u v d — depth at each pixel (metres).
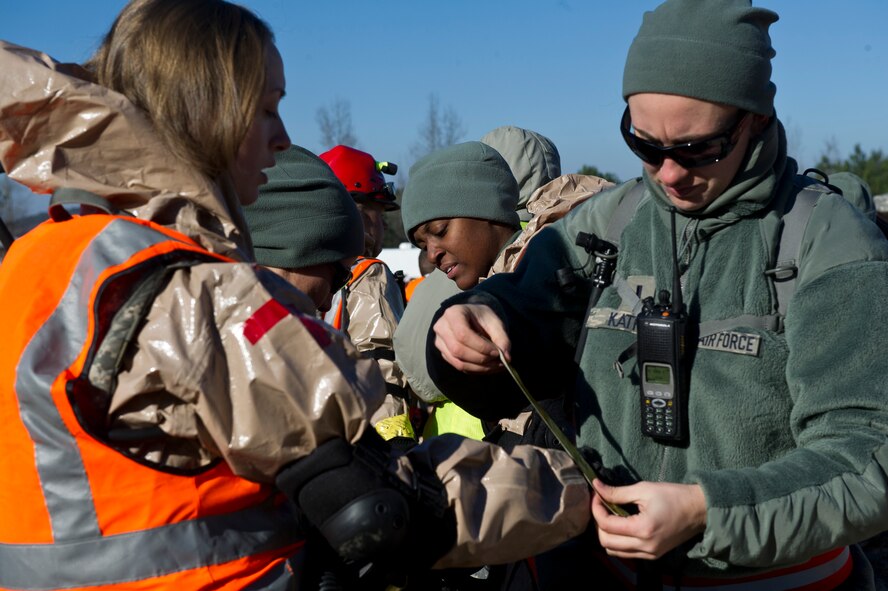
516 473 1.68
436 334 1.95
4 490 1.45
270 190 2.65
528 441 2.26
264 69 1.61
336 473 1.49
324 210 2.70
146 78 1.55
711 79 1.67
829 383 1.64
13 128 1.51
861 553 2.09
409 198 3.01
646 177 1.89
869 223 1.75
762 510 1.57
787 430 1.75
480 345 1.84
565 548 2.09
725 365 1.76
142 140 1.52
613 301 1.94
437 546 1.60
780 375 1.73
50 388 1.39
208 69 1.56
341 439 1.50
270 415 1.44
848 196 2.03
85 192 1.53
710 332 1.79
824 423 1.65
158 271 1.43
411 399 3.21
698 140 1.71
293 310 1.49
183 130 1.55
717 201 1.79
